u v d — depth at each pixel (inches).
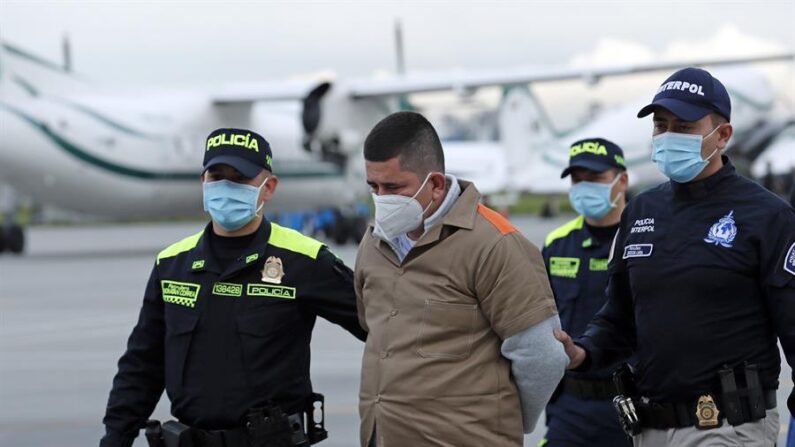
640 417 236.8
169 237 2252.7
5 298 935.7
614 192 316.5
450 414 210.2
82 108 1283.2
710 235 224.8
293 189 1561.3
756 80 2672.2
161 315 245.0
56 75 1354.6
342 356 619.8
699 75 227.5
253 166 232.5
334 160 1434.5
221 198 233.3
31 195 1323.8
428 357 211.0
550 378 211.6
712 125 225.5
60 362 613.9
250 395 233.0
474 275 209.5
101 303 896.3
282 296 234.7
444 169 216.5
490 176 3014.3
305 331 239.8
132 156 1330.0
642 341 232.4
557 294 319.9
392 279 215.8
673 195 233.0
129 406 246.2
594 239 317.1
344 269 240.7
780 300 219.6
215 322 235.0
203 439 235.9
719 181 227.8
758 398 223.1
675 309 226.7
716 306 224.1
